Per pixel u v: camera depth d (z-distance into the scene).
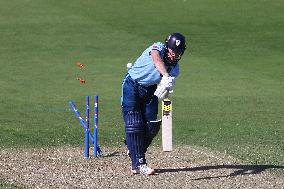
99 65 85.88
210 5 119.69
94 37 101.19
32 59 88.38
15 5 118.19
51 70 82.06
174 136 47.88
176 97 67.50
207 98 67.12
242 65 86.94
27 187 32.38
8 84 73.50
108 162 38.25
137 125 35.16
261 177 34.84
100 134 48.59
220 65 86.69
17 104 62.78
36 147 42.81
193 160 39.00
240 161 38.88
